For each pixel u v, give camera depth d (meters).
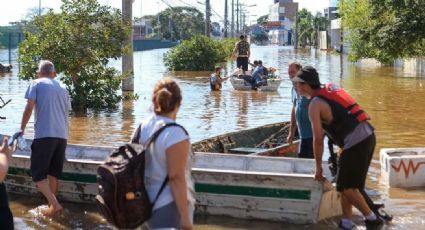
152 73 36.84
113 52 18.39
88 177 7.68
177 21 119.56
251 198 7.01
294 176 6.75
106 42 18.17
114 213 4.09
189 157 4.31
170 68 40.16
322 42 98.00
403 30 27.77
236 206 7.09
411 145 12.09
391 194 8.27
